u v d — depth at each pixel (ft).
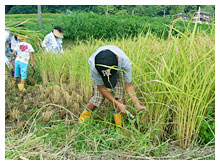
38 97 13.12
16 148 7.71
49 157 7.43
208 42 8.96
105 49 8.01
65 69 16.51
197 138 8.31
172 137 8.55
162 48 10.11
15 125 9.91
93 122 9.04
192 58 8.17
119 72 8.91
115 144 8.18
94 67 7.78
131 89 8.66
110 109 10.25
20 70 15.72
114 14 53.67
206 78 7.20
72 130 8.44
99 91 8.96
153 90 8.39
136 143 7.75
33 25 38.65
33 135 8.68
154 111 8.64
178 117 8.08
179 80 7.98
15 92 14.67
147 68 9.50
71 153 7.49
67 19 40.34
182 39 7.72
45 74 16.90
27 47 15.69
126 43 12.59
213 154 7.30
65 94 12.42
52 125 9.29
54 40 19.63
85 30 38.09
